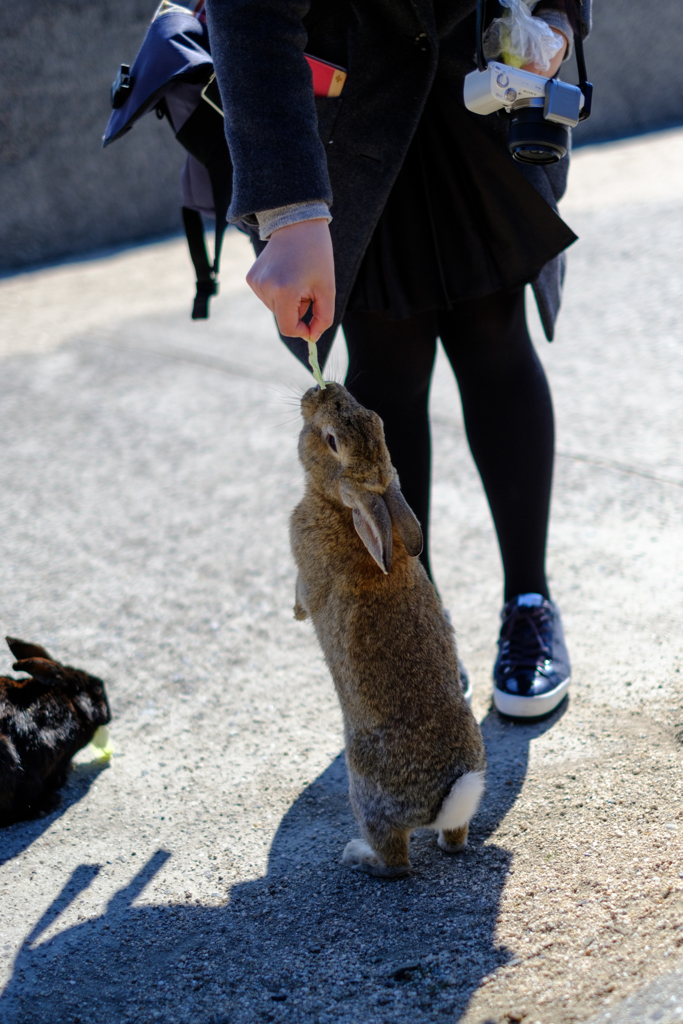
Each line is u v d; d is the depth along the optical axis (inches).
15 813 108.3
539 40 93.6
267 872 97.2
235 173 87.5
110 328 301.1
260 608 152.1
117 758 120.0
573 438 188.7
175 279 346.3
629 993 71.3
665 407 194.2
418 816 89.7
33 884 98.1
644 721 109.9
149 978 81.9
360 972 79.0
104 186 401.4
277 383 243.4
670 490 164.7
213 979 80.7
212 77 103.6
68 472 209.2
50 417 239.1
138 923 90.5
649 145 387.2
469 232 105.9
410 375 113.9
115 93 111.3
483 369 115.6
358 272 107.0
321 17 99.8
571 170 370.6
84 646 145.0
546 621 120.4
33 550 177.5
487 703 121.1
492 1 96.8
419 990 75.7
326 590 94.7
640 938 77.1
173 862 100.3
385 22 98.4
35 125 379.9
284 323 86.1
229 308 304.7
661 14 410.0
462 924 83.0
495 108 93.8
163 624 149.9
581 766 104.4
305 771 114.2
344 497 86.1
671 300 244.5
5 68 366.3
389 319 109.7
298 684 132.1
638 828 92.0
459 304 112.1
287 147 85.0
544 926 80.7
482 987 74.7
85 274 366.9
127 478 203.6
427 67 98.2
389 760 89.5
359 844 96.9
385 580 91.1
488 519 168.4
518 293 113.5
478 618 139.6
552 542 155.7
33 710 111.4
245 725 124.3
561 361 225.0
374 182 100.3
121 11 377.7
